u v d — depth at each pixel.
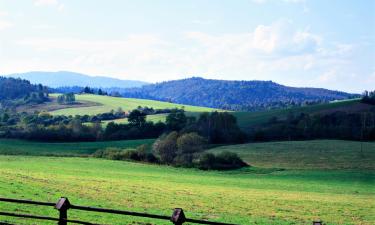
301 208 51.34
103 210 14.41
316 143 136.12
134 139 149.62
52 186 47.56
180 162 111.31
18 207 29.55
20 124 180.88
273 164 111.62
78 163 102.44
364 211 51.75
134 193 52.06
